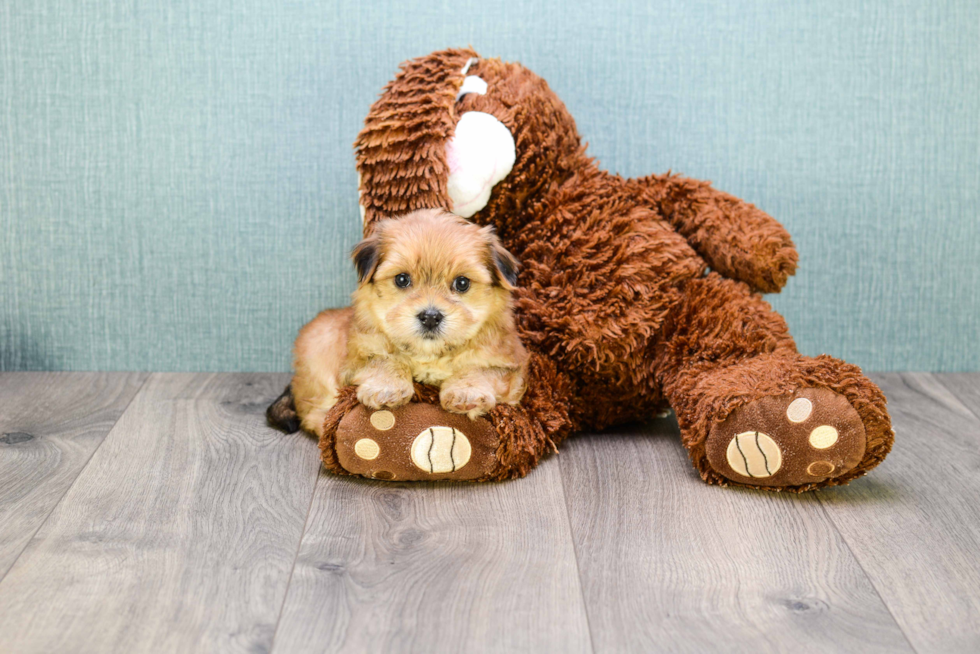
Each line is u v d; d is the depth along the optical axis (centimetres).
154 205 231
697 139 229
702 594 134
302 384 190
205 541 149
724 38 224
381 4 221
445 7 221
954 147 230
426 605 131
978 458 186
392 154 175
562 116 193
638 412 199
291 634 124
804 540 151
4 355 239
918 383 234
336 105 226
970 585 137
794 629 126
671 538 151
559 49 223
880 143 229
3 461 180
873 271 237
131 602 131
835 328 241
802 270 237
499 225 190
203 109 225
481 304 161
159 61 222
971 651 121
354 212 232
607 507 162
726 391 167
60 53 221
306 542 149
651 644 122
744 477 166
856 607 131
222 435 196
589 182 193
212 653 120
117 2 219
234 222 232
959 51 225
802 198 232
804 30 223
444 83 179
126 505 162
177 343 240
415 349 161
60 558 143
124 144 227
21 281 234
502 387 170
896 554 147
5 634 123
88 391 224
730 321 183
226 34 221
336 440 168
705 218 193
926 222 234
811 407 160
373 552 146
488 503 164
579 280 184
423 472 168
